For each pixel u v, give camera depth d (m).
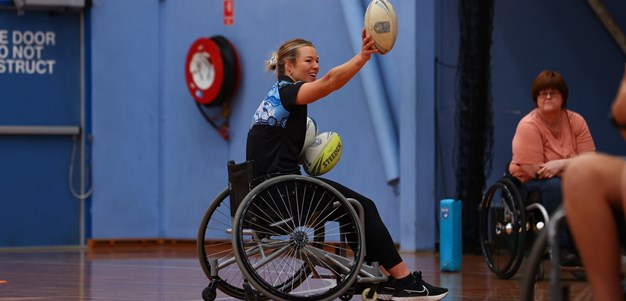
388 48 9.07
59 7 21.20
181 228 21.64
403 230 18.42
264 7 20.53
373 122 18.80
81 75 21.62
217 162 21.22
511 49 19.41
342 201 9.19
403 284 9.55
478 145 17.97
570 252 10.88
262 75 20.52
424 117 18.38
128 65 21.69
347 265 9.33
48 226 21.52
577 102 19.89
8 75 21.23
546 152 12.69
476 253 17.81
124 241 21.75
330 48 19.58
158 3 21.81
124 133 21.70
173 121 21.70
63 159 21.61
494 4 19.06
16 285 12.77
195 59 20.91
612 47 20.00
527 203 12.55
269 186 9.02
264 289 8.90
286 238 9.34
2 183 21.25
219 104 20.84
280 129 9.43
